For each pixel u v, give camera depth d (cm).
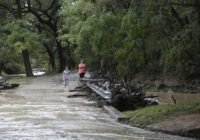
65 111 2097
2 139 1347
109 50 1691
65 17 5431
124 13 1645
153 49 1655
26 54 5528
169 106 1898
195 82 3666
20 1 5684
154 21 1523
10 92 3181
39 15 5900
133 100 2161
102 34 1669
